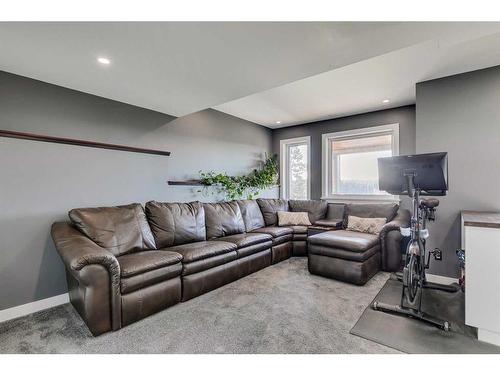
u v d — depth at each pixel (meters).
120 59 2.10
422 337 1.88
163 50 1.96
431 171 2.20
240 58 2.08
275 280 3.04
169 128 3.71
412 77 3.04
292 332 1.94
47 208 2.40
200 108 3.38
